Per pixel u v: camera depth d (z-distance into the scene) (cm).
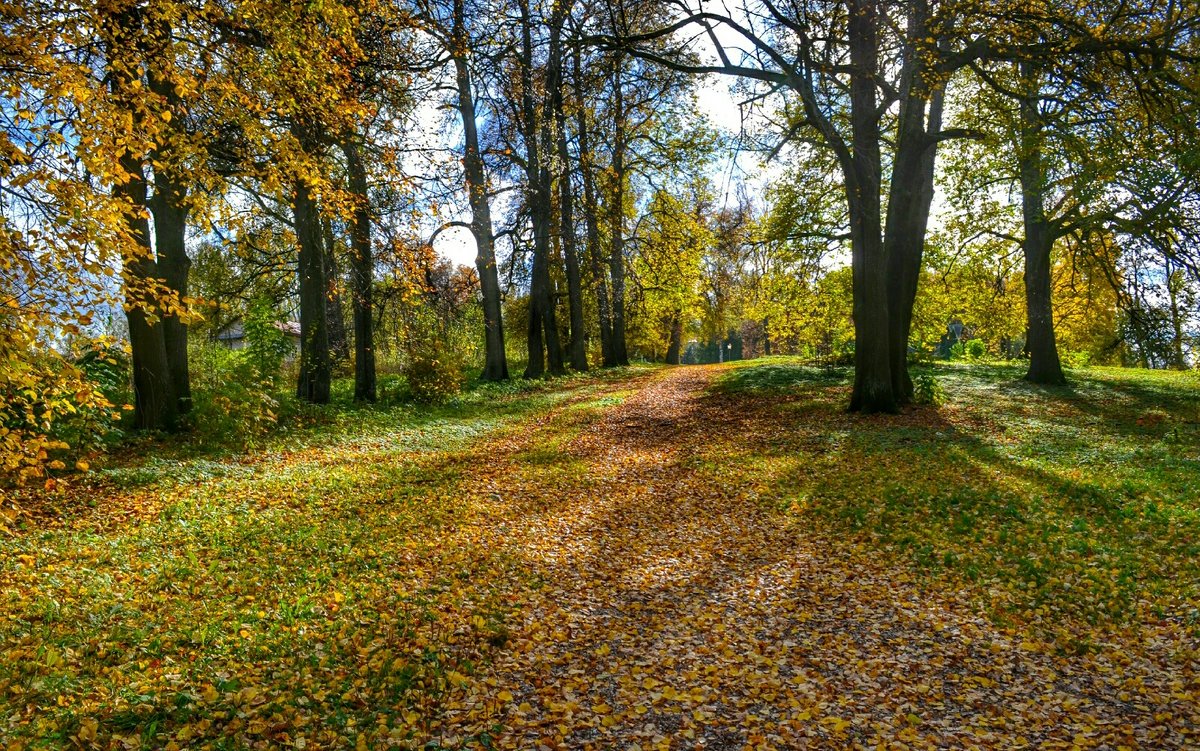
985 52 1523
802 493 1179
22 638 544
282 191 903
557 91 1748
